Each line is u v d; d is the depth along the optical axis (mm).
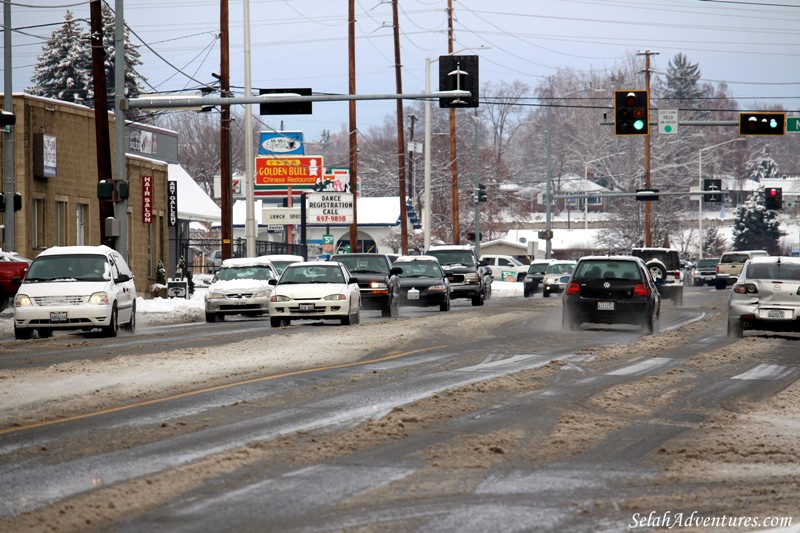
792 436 28484
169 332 67500
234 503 20375
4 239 98500
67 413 31641
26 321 61281
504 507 20250
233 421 30094
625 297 65625
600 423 30250
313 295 70688
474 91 82562
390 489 21641
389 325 70750
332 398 34875
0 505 20188
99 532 18328
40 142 107250
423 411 31891
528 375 41375
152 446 26203
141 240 130875
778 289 59531
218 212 175000
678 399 35625
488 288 123250
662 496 21344
